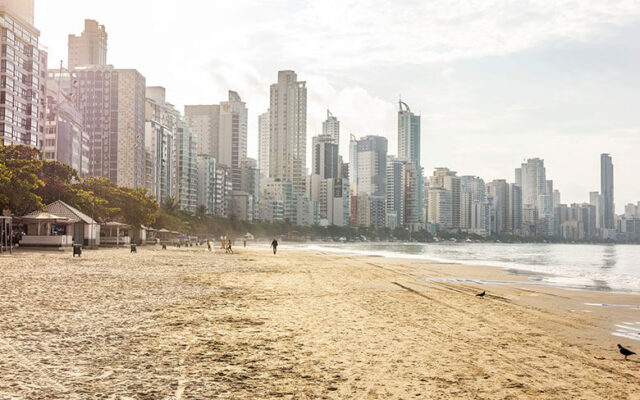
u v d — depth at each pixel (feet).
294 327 44.11
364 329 43.98
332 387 26.37
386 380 27.94
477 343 39.17
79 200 232.73
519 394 26.08
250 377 27.86
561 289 92.02
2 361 29.40
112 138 645.51
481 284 99.50
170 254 202.18
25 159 205.98
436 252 442.91
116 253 191.72
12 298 55.31
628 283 110.63
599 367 32.60
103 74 653.71
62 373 27.45
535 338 42.22
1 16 362.53
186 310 52.42
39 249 185.68
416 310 57.82
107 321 43.93
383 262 187.83
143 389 25.05
